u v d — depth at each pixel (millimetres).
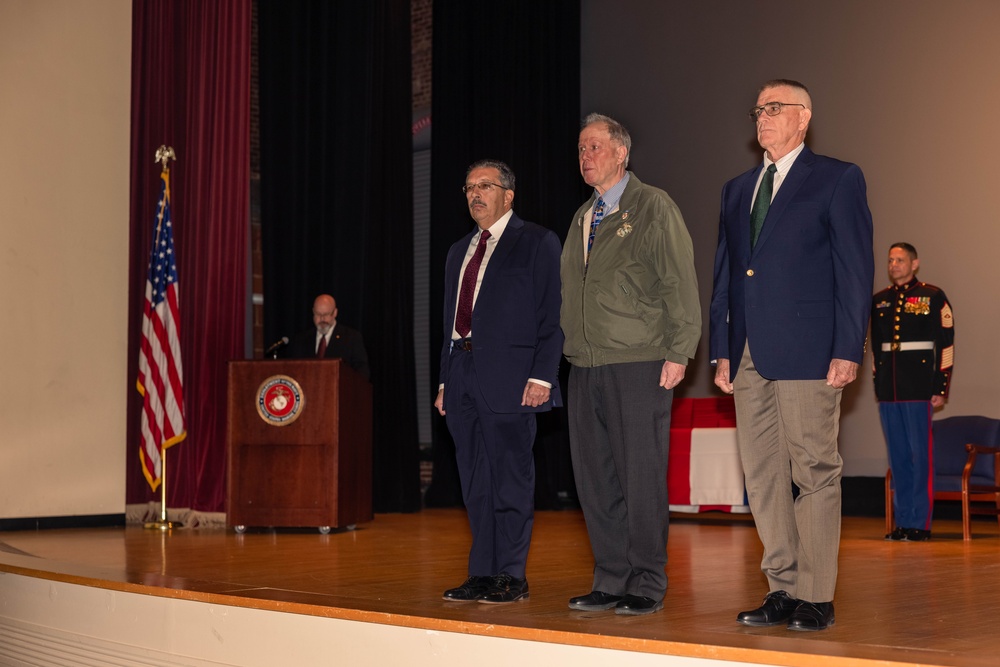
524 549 3115
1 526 5902
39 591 3623
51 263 6230
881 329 6289
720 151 8680
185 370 6621
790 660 2062
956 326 7406
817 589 2594
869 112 7914
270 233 7797
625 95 9289
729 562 4340
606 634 2301
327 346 6637
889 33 7844
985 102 7375
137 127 6703
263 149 7879
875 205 7855
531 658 2398
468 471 3189
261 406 5836
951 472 6422
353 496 6152
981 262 7316
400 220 8430
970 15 7473
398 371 8305
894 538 5906
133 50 6754
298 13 8047
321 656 2762
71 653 3453
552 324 3145
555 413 8594
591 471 2973
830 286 2688
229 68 6668
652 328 2869
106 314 6480
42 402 6145
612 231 2939
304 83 8023
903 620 2709
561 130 9312
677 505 7477
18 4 6160
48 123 6262
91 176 6453
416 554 4535
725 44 8703
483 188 3232
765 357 2701
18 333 6062
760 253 2742
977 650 2201
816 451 2654
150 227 6703
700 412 7438
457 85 9055
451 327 3275
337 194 8047
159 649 3150
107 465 6426
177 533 5797
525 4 9188
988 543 5594
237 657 2941
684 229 2877
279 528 6168
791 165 2781
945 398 6078
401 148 8453
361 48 8195
